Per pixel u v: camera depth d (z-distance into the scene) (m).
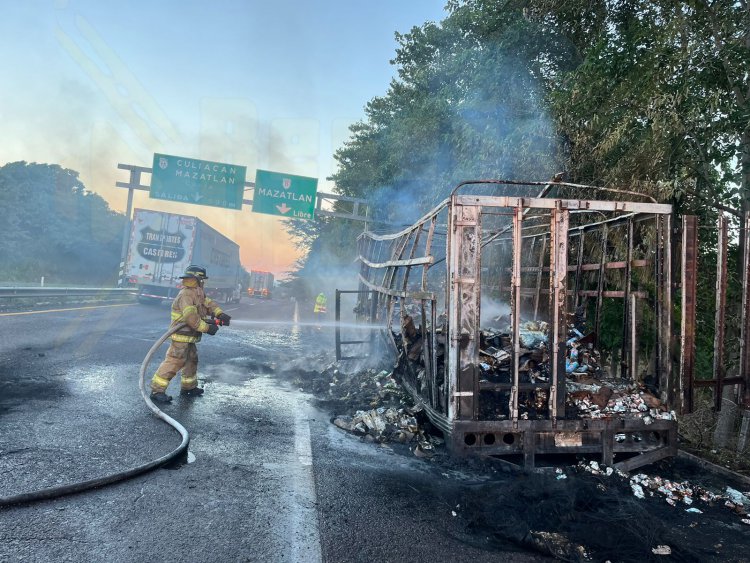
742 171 5.41
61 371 6.34
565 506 3.29
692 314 4.36
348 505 3.19
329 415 5.46
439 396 4.69
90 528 2.63
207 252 21.64
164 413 4.78
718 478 4.30
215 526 2.76
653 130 5.43
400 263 6.28
